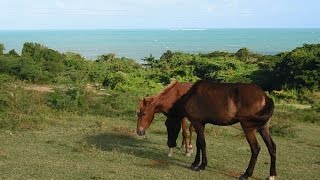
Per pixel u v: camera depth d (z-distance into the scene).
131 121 15.93
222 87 8.20
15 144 10.55
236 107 7.97
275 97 31.45
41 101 16.75
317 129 17.22
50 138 11.49
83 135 12.12
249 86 8.04
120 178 7.94
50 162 8.88
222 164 9.45
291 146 12.40
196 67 38.25
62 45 150.62
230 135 13.61
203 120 8.44
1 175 7.81
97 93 22.77
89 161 9.13
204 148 8.62
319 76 32.62
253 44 168.88
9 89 17.14
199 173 8.62
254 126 7.87
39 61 31.52
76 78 30.05
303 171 9.23
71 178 7.80
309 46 39.81
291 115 20.23
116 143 11.25
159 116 16.95
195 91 8.44
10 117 13.28
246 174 8.05
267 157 10.41
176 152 10.45
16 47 115.31
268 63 38.84
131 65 42.03
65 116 15.45
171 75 35.91
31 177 7.77
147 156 9.89
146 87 28.97
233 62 38.28
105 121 15.17
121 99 18.23
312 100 29.44
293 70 34.44
